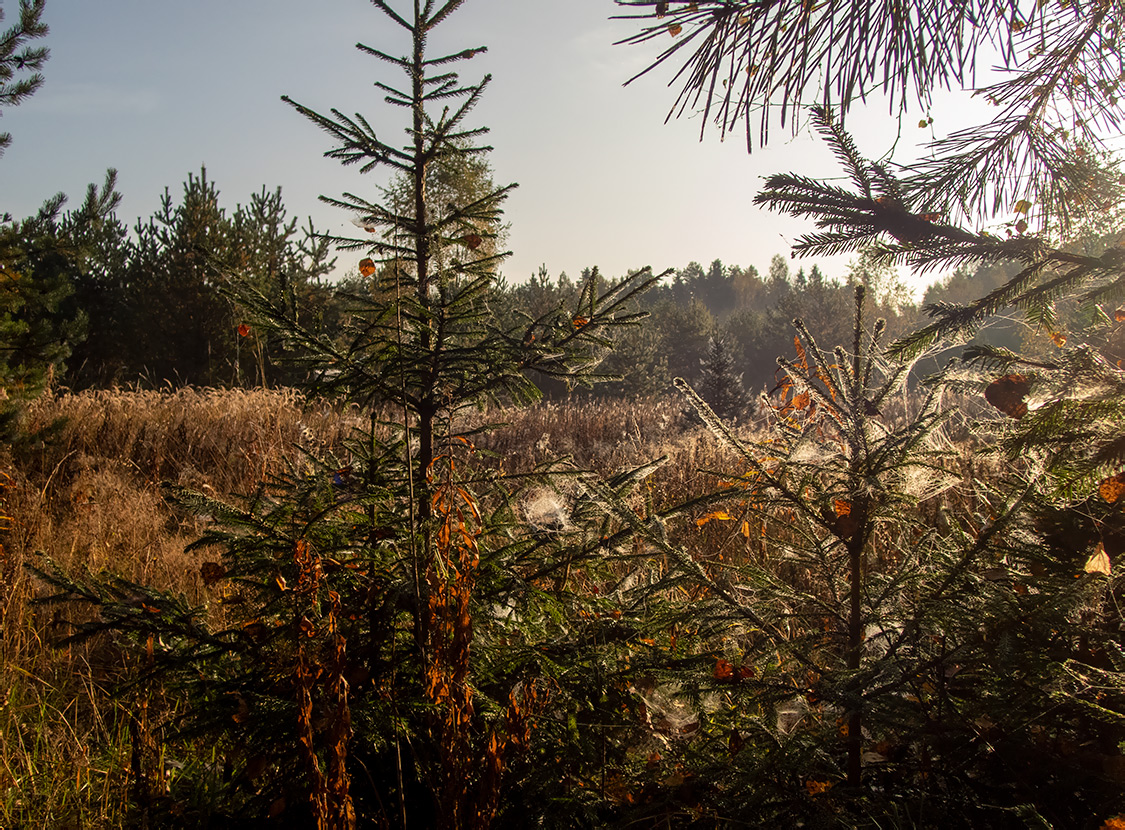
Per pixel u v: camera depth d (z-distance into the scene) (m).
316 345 2.33
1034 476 1.87
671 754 2.22
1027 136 1.67
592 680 2.24
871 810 1.74
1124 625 1.81
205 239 18.34
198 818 2.25
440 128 2.56
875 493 1.99
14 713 3.15
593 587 2.90
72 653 3.66
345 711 1.79
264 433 8.67
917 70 1.41
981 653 1.79
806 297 36.59
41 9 6.32
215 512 2.24
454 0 2.47
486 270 2.52
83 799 2.65
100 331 20.33
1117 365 1.40
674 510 2.36
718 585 2.13
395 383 2.59
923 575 2.08
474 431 2.72
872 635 2.10
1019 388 1.38
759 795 1.80
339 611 2.16
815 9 1.43
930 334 1.51
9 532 5.26
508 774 2.08
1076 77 1.59
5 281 6.82
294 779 2.08
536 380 20.30
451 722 1.85
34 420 8.25
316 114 2.42
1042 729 1.77
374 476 2.53
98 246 20.59
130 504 6.23
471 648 2.26
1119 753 1.62
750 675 2.01
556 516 2.76
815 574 2.33
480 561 2.32
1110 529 1.79
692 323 38.78
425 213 2.64
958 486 3.36
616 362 25.34
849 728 1.89
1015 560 2.01
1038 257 1.37
